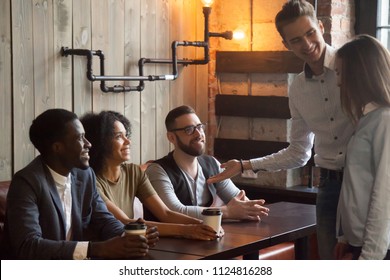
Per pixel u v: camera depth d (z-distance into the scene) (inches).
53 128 98.2
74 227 101.6
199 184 131.6
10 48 132.3
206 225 104.9
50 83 140.5
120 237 93.2
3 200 116.3
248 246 102.2
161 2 166.2
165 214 119.3
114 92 153.3
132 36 158.9
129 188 121.4
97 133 116.5
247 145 174.6
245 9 173.9
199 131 128.5
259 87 173.6
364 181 87.9
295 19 103.0
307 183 172.1
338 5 163.3
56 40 141.3
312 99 109.6
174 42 165.5
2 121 131.4
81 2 146.3
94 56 149.4
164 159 130.2
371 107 88.0
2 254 97.0
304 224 117.5
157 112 167.5
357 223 88.5
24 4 134.4
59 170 99.8
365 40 89.4
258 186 170.6
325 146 109.7
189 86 176.7
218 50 179.5
